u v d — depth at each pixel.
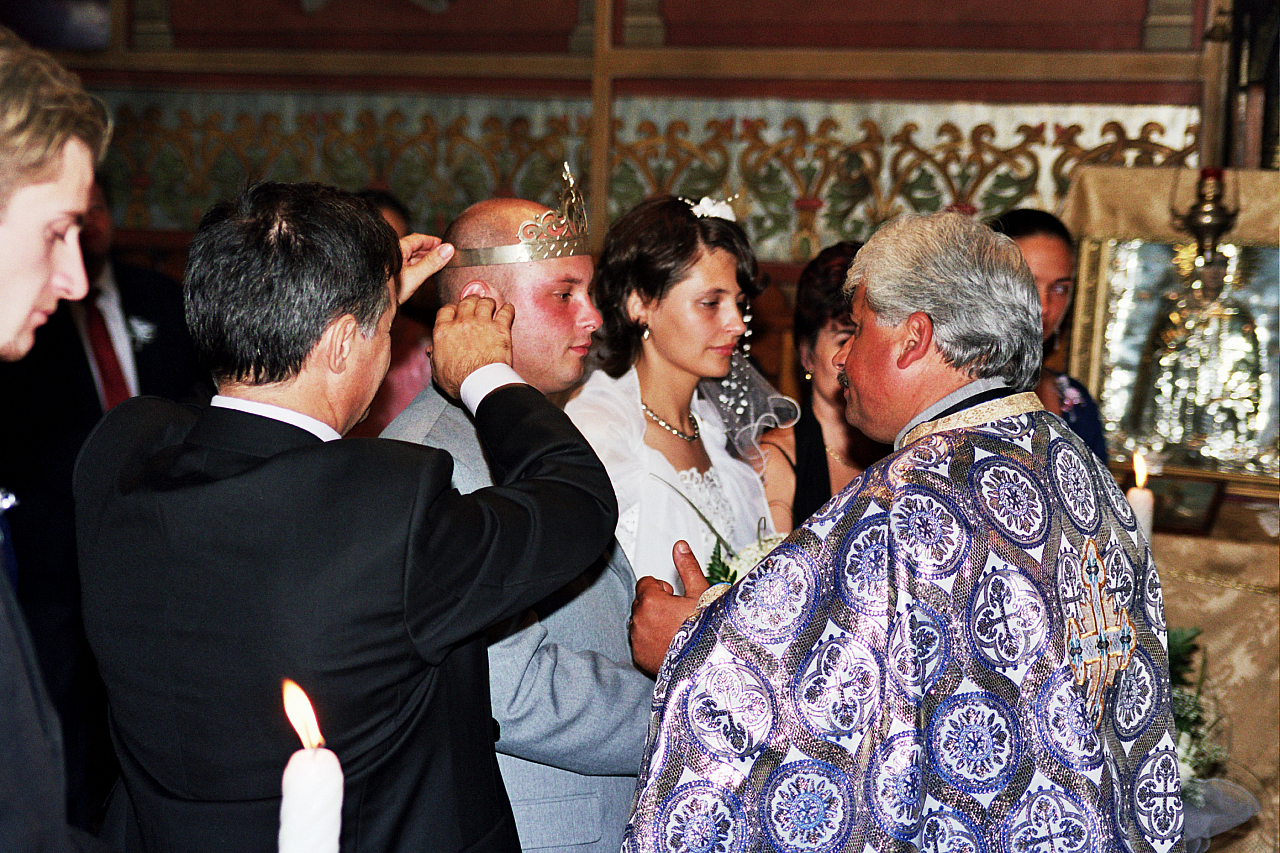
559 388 1.83
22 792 0.93
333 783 0.96
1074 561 1.43
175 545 1.20
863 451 2.53
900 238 1.51
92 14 5.82
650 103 5.40
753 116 5.31
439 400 1.70
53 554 2.68
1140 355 3.19
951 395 1.49
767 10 5.24
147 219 5.90
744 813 1.39
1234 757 2.97
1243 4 3.60
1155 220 3.14
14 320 1.00
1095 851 1.37
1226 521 3.08
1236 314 3.09
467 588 1.22
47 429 2.72
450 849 1.28
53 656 2.67
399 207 3.92
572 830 1.67
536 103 5.58
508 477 1.38
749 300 2.29
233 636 1.18
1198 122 4.85
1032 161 5.05
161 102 5.84
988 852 1.34
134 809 1.28
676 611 1.69
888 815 1.33
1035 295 1.49
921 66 5.11
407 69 5.66
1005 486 1.41
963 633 1.35
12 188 0.95
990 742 1.35
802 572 1.41
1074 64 4.96
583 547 1.30
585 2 5.48
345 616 1.18
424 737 1.27
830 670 1.37
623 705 1.61
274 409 1.25
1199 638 3.07
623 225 2.23
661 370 2.26
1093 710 1.41
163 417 1.38
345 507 1.20
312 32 5.70
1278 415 3.07
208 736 1.20
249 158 5.82
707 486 2.27
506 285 1.75
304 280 1.21
